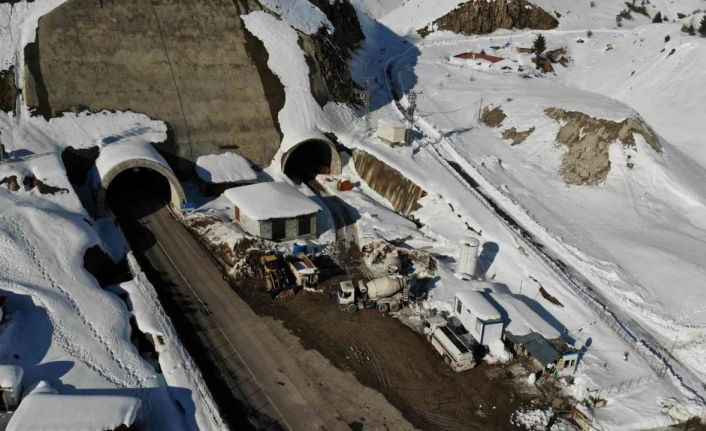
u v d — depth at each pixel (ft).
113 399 71.61
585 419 78.69
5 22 144.87
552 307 102.12
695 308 100.94
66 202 116.26
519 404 83.05
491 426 79.00
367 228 130.41
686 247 118.52
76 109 141.90
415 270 113.91
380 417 79.41
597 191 142.20
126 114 146.30
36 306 87.86
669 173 141.18
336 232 130.62
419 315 102.68
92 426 67.41
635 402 82.17
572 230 126.21
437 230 128.57
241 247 116.37
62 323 86.63
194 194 143.54
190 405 78.33
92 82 145.59
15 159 123.34
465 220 127.44
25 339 82.79
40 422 67.00
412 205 141.28
